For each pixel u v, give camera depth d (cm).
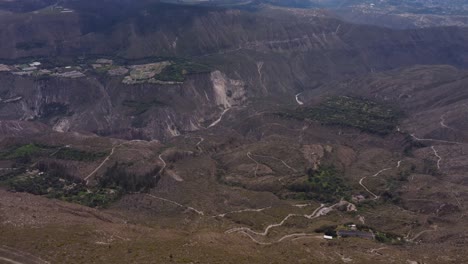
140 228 13862
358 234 15912
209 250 11631
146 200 18562
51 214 13812
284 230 16375
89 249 11194
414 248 14625
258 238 14900
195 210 17762
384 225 17525
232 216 17462
